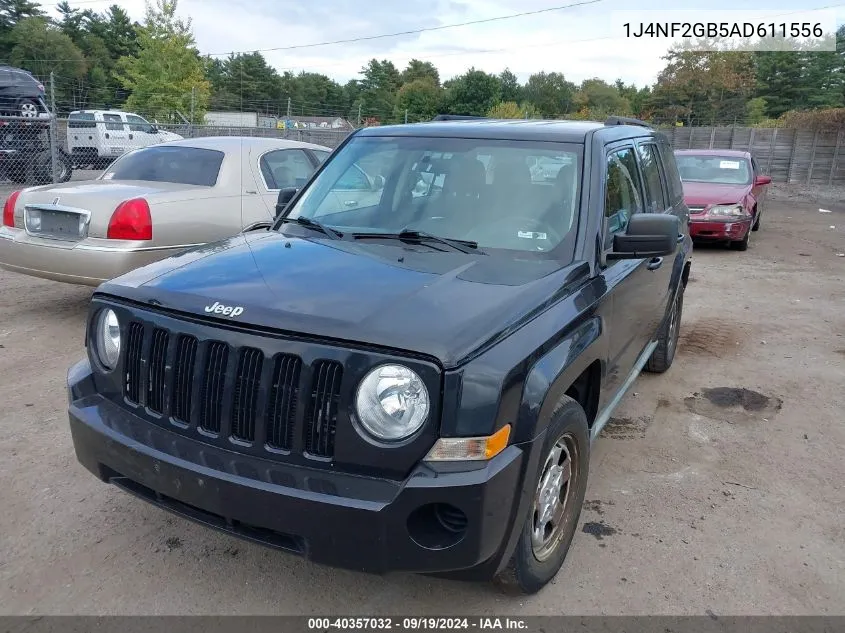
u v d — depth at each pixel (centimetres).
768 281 1035
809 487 419
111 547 334
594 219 355
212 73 8762
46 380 532
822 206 2353
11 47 7394
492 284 300
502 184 374
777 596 316
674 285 550
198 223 645
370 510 239
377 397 246
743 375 617
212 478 256
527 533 284
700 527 371
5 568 316
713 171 1398
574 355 289
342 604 301
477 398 244
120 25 8619
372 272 306
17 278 854
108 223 596
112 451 285
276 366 259
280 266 314
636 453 457
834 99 6525
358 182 405
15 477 392
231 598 303
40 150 1652
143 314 291
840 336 748
